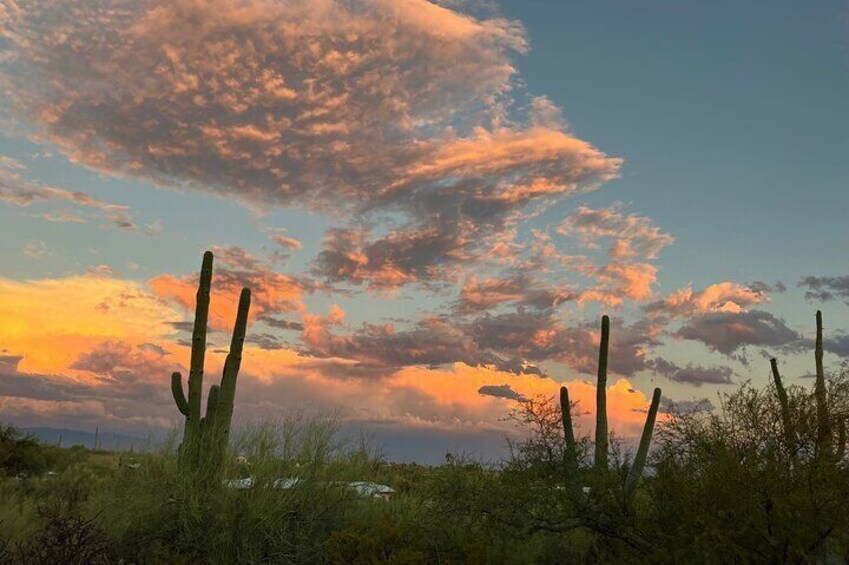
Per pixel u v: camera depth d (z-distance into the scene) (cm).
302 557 992
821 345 1647
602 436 1227
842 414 819
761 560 794
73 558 814
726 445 869
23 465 1942
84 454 2197
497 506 984
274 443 1207
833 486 775
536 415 1011
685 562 791
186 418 1293
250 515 1032
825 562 796
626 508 917
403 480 1332
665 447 916
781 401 862
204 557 990
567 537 1002
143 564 942
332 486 1146
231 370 1300
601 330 1292
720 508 816
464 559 928
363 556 909
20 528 999
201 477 1116
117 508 1052
